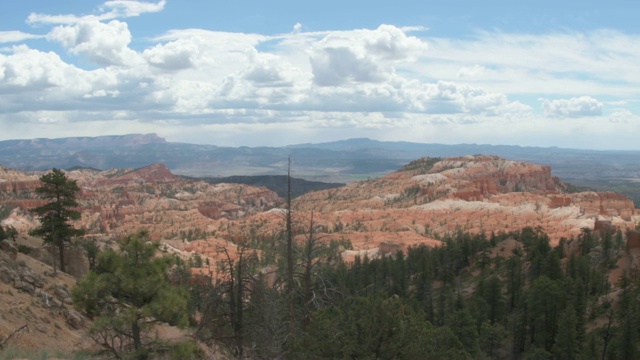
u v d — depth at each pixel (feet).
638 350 174.50
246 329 77.97
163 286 59.88
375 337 77.36
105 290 59.11
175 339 68.59
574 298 217.77
